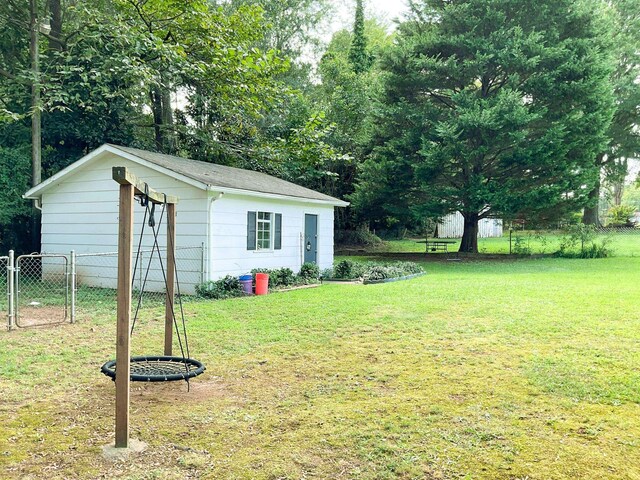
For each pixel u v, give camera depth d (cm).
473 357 554
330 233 1622
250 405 422
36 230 1555
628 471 302
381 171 2122
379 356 566
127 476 304
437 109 2027
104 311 892
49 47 1700
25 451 338
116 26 1419
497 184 1956
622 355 547
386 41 3569
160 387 473
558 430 362
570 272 1484
